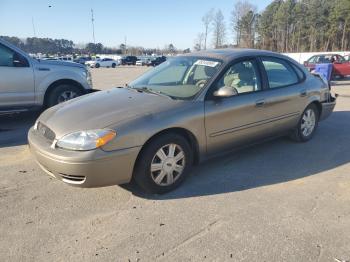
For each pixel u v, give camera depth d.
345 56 20.95
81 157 3.29
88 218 3.35
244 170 4.53
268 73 4.94
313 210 3.50
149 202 3.66
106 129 3.41
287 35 83.25
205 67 4.50
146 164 3.63
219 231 3.13
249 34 78.69
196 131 3.97
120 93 4.43
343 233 3.10
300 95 5.31
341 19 73.31
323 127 6.77
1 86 6.61
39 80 7.04
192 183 4.12
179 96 4.11
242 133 4.52
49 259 2.76
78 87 7.69
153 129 3.59
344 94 12.17
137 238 3.03
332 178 4.31
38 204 3.63
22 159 4.97
